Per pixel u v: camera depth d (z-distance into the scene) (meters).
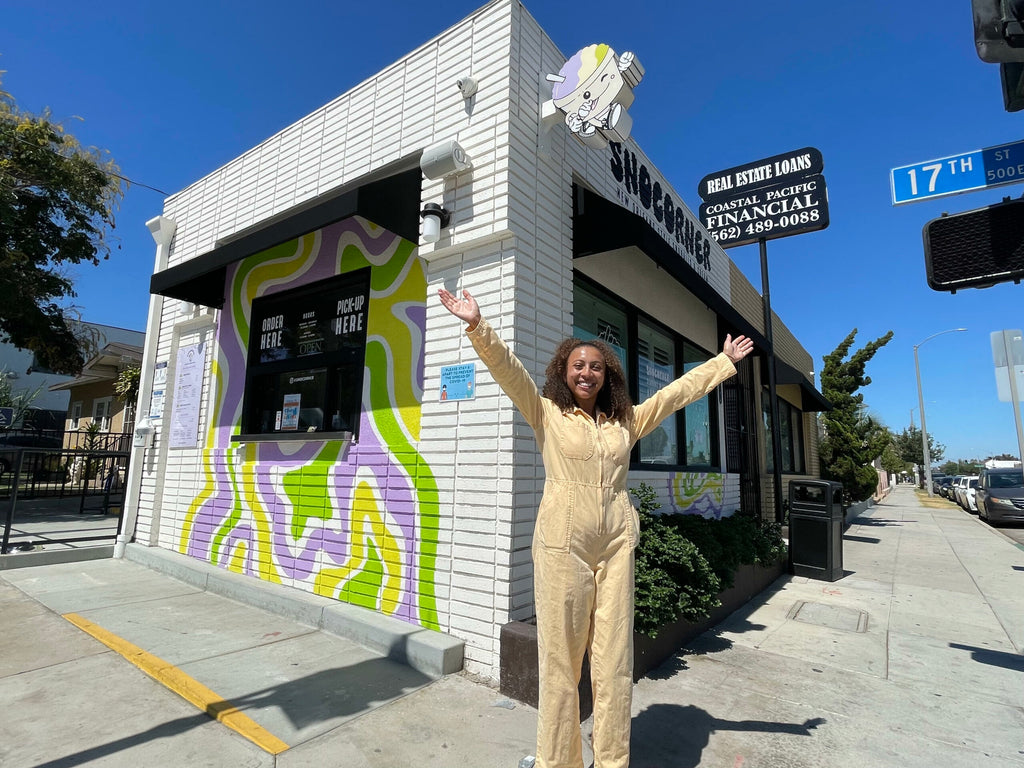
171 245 7.50
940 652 4.58
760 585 6.78
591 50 4.30
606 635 2.35
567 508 2.38
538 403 2.55
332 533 4.79
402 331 4.64
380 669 3.72
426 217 4.30
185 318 6.84
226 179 6.82
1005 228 3.31
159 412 7.00
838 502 7.82
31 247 11.50
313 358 5.39
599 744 2.30
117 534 7.10
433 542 4.06
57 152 12.00
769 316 8.59
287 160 6.06
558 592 2.33
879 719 3.37
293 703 3.23
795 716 3.39
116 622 4.48
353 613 4.31
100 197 12.77
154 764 2.62
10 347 27.64
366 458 4.64
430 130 4.73
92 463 15.13
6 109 11.57
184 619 4.62
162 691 3.38
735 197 8.94
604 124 4.18
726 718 3.34
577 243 4.79
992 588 7.05
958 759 2.93
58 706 3.15
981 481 18.23
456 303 2.38
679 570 4.43
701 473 6.99
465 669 3.73
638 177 6.43
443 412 4.13
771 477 11.16
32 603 4.94
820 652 4.55
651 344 6.72
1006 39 2.63
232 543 5.70
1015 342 5.84
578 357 2.58
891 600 6.38
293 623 4.57
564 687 2.33
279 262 5.93
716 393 8.05
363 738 2.89
